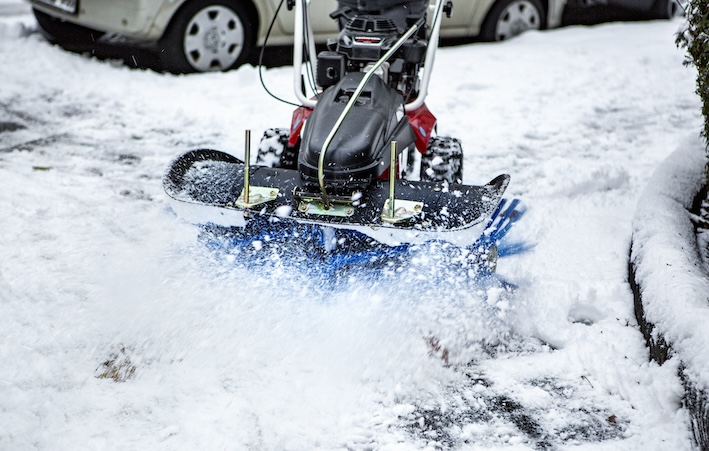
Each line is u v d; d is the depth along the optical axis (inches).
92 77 386.6
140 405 159.2
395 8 229.8
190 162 196.4
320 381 166.9
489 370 174.2
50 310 191.3
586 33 500.4
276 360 172.7
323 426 154.5
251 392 163.6
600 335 184.5
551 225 245.9
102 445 147.6
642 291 185.8
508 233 229.9
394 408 159.9
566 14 571.8
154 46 451.5
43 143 311.4
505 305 190.5
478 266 186.9
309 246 188.9
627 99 381.4
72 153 302.8
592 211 257.3
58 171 284.4
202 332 180.5
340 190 181.8
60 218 244.5
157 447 147.7
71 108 350.9
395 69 221.9
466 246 175.2
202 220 180.4
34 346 177.0
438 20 219.8
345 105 197.5
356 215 174.4
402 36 207.9
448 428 155.9
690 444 147.7
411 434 153.9
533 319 192.1
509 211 201.0
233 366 171.2
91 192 266.7
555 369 174.4
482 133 334.3
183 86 380.2
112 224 241.3
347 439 151.5
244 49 413.4
